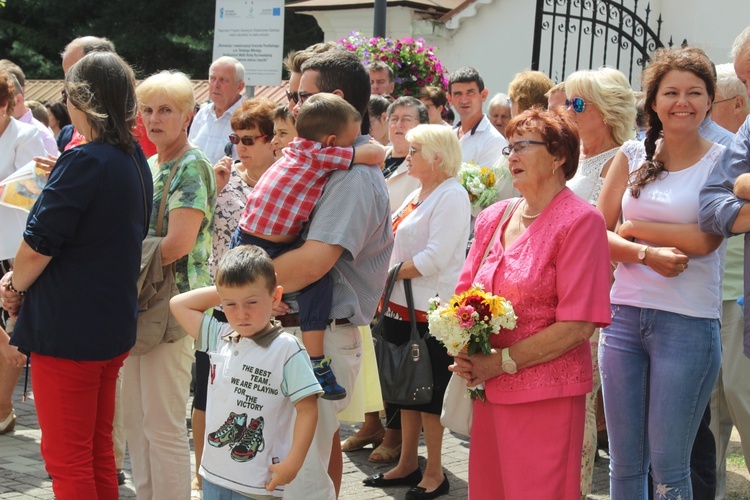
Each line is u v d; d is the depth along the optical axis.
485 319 4.05
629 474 4.66
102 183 4.29
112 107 4.41
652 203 4.56
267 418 3.88
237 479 3.88
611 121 5.48
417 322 6.11
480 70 13.19
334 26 14.11
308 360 3.94
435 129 6.14
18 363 5.77
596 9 11.24
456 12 13.21
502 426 4.18
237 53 10.76
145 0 27.80
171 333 5.01
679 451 4.47
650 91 4.57
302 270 4.24
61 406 4.40
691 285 4.46
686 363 4.43
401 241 6.18
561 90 6.44
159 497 5.17
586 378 4.14
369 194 4.35
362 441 7.12
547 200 4.20
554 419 4.11
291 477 3.82
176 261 5.15
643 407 4.63
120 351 4.48
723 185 4.30
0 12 29.00
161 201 5.07
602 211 4.89
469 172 6.87
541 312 4.12
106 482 4.72
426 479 6.13
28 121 8.37
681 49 4.53
